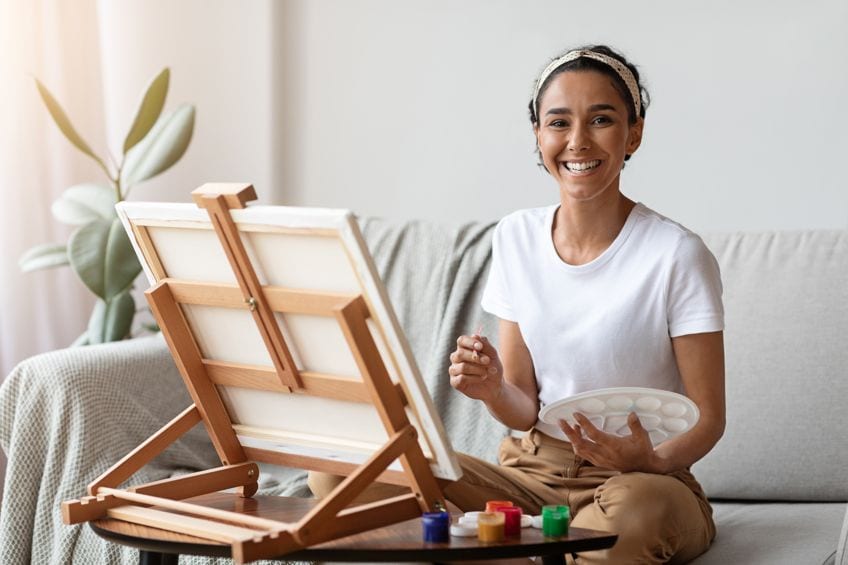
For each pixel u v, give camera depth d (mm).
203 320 1600
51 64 3275
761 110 2822
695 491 1823
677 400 1596
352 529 1367
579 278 1853
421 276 2559
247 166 3451
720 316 1768
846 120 2740
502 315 1972
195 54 3449
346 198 3363
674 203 2926
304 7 3350
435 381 2439
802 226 2805
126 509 1542
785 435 2152
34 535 2174
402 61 3244
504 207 3160
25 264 2984
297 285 1444
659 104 2920
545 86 1839
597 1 2980
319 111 3365
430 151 3236
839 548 1671
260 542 1288
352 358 1444
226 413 1653
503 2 3098
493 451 2357
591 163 1793
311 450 1561
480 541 1356
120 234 2867
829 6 2734
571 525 1699
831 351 2162
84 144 2979
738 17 2826
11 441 2225
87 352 2324
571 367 1858
